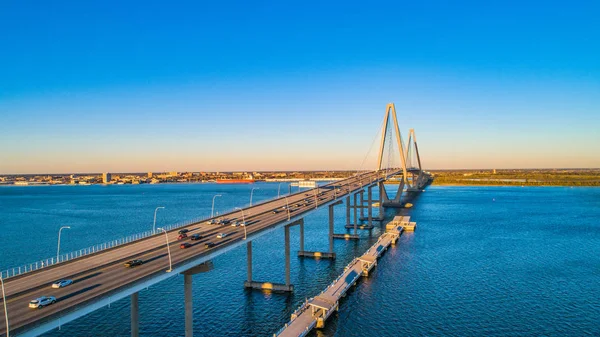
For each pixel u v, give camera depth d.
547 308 80.06
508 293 88.25
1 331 35.69
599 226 174.12
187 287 61.50
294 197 143.38
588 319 75.00
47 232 173.12
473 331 70.12
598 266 109.50
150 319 75.88
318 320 71.19
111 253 65.88
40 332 37.75
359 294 87.38
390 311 78.25
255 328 71.88
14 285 49.59
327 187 175.62
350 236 153.25
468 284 94.19
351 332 69.50
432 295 86.88
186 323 61.28
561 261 114.88
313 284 95.94
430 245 136.62
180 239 75.81
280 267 111.19
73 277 52.47
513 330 70.62
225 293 90.00
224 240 72.31
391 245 136.88
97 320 75.44
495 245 136.38
